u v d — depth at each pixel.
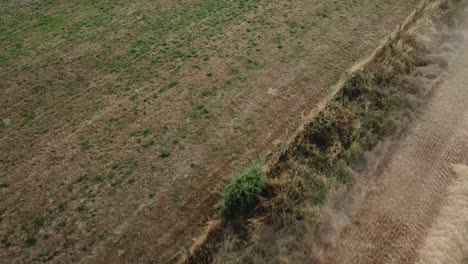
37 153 18.98
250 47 23.45
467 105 18.83
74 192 17.22
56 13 28.30
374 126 17.80
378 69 19.80
